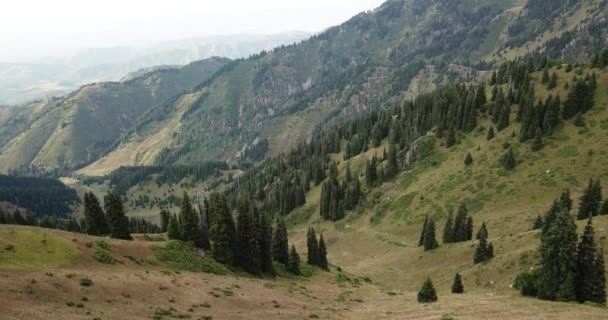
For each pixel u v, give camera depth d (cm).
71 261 5219
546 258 5669
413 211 14362
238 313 4847
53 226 15088
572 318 4122
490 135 14862
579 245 5534
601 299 5381
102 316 3856
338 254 14288
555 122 13312
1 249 4862
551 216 7881
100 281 4803
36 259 4944
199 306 4859
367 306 6328
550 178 11850
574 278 5494
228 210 7850
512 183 12525
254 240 8000
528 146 13362
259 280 7388
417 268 10525
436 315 4816
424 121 18838
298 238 16762
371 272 11400
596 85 13562
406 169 16975
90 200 7881
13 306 3606
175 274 6056
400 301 6769
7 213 13725
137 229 16838
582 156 11900
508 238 8838
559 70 15712
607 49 14412
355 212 16700
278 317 4884
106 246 6150
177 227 8144
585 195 9131
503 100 15388
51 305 3847
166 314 4312
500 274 7275
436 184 14750
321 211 17988
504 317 4344
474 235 11356
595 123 12569
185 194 8038
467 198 13150
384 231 14425
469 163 14512
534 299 5566
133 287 4953
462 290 7244
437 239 12119
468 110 16450
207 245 8162
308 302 6166
